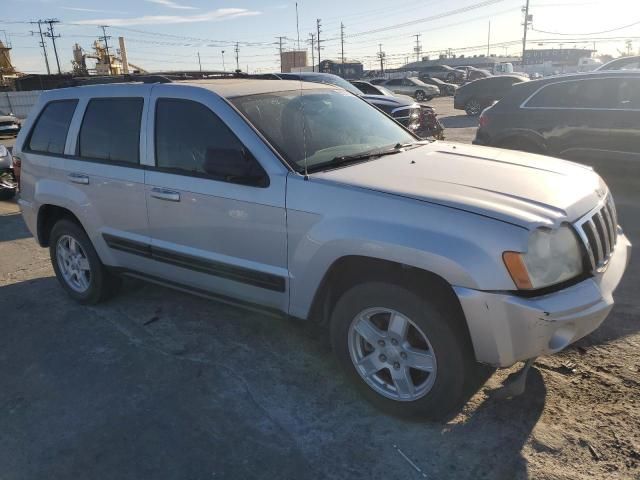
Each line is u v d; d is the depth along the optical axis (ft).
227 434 9.86
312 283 10.25
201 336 13.52
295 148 11.12
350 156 11.50
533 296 8.35
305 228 10.09
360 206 9.48
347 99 14.17
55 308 15.78
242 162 10.84
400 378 9.76
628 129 22.15
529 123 24.84
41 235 16.34
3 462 9.50
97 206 14.06
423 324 9.12
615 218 11.12
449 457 8.99
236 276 11.50
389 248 8.98
